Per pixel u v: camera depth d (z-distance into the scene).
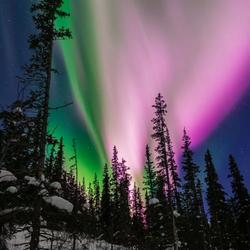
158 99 35.81
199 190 44.78
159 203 34.78
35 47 17.31
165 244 32.97
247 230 40.69
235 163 43.75
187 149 44.16
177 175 38.31
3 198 8.84
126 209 44.66
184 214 41.09
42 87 15.40
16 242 14.58
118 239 43.22
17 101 7.85
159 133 35.09
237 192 42.25
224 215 44.03
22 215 9.63
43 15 17.91
